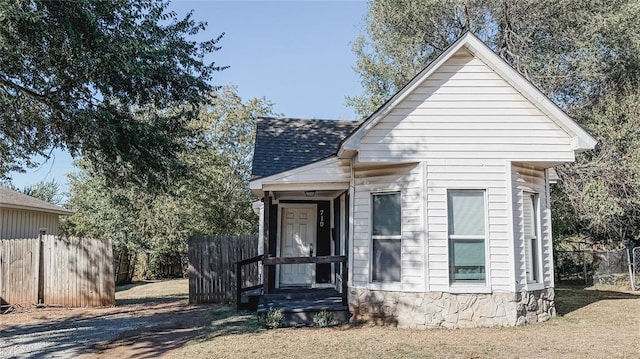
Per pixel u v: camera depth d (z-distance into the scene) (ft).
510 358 21.30
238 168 88.84
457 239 30.37
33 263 45.11
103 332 31.14
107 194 67.36
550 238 33.60
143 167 36.27
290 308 31.65
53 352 25.49
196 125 82.94
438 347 23.52
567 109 59.41
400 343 24.54
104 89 31.53
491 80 31.50
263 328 30.07
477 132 31.09
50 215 69.56
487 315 29.55
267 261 33.12
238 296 40.04
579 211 55.52
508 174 30.76
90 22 26.58
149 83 33.30
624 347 23.02
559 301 40.19
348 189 34.68
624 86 56.49
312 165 33.55
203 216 80.59
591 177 54.65
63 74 29.32
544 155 30.91
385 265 31.40
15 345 27.48
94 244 45.85
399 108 31.30
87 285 45.19
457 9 63.16
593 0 54.54
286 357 22.02
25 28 25.21
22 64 27.66
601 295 45.16
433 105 31.32
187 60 35.01
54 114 32.60
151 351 24.89
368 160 30.76
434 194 30.60
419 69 67.56
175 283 75.15
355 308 31.94
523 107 31.32
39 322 36.45
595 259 59.11
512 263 30.01
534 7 56.75
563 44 57.98
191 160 70.38
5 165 38.24
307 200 45.09
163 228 76.33
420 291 29.84
